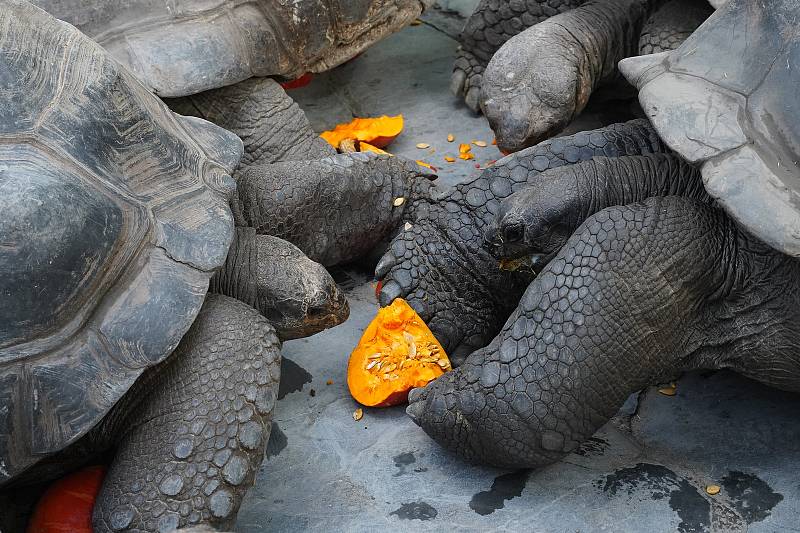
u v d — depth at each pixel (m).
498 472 2.58
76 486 2.29
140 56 3.23
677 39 3.48
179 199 2.38
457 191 3.00
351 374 2.84
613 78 3.99
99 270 2.15
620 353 2.33
